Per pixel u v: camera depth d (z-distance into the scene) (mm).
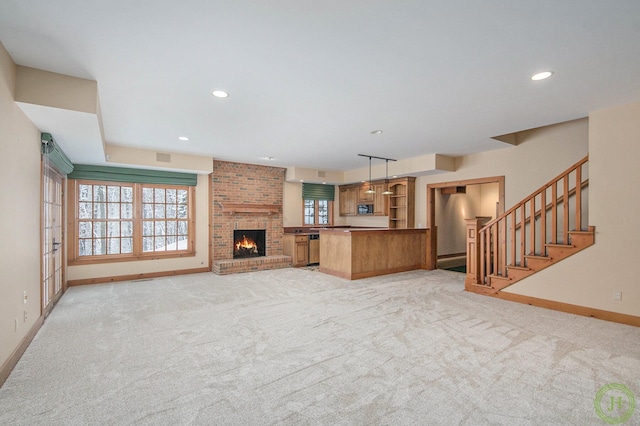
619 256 3705
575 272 4051
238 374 2484
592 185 3904
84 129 3457
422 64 2648
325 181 8570
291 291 5250
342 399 2145
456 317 3873
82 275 5762
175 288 5473
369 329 3459
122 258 6152
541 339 3174
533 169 5566
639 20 2021
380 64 2645
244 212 7578
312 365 2633
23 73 2664
